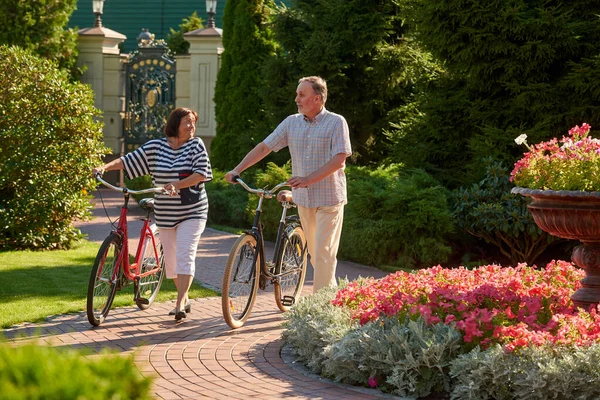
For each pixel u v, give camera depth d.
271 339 6.64
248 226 15.09
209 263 10.72
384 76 15.43
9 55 11.51
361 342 5.48
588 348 5.11
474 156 11.80
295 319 6.29
